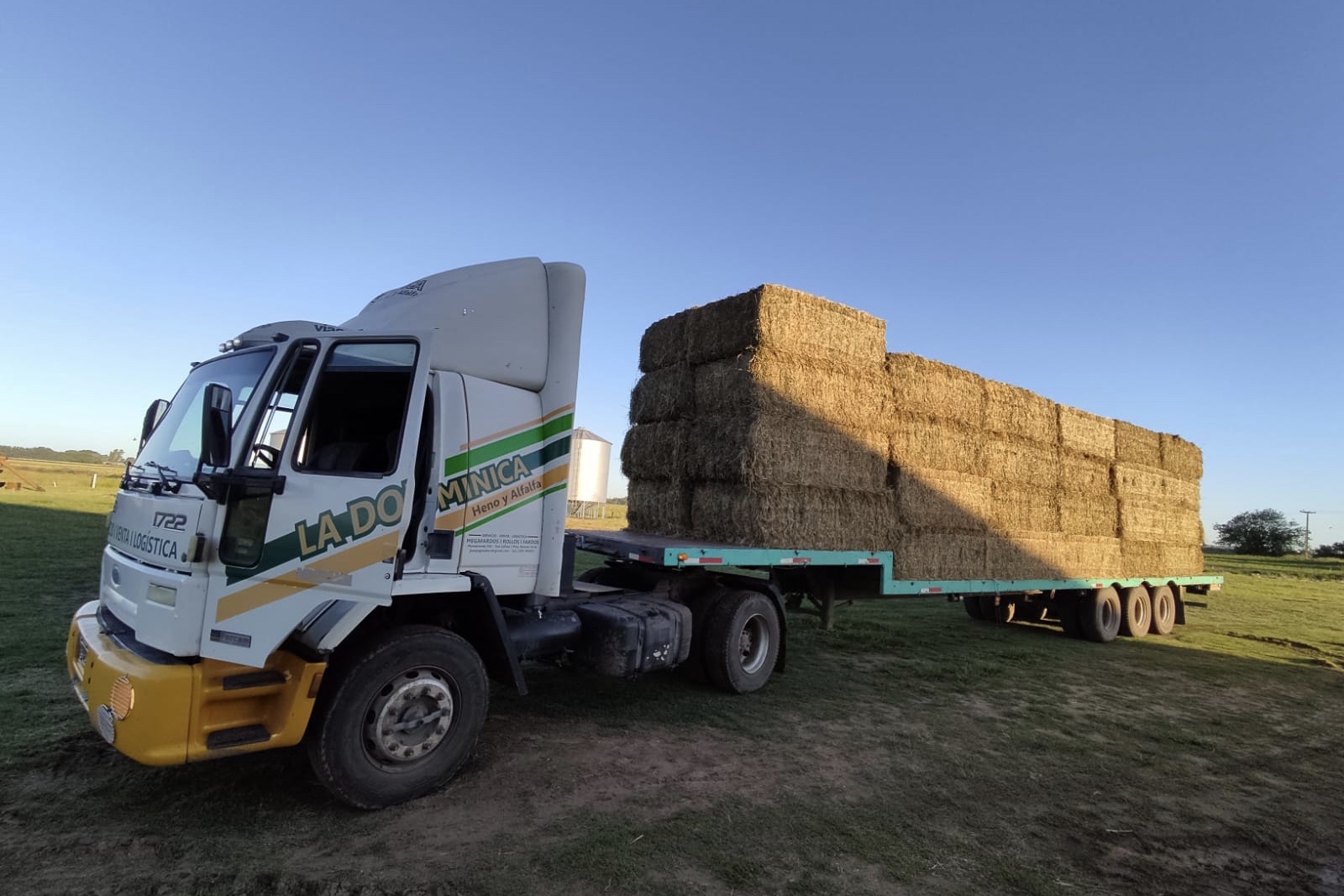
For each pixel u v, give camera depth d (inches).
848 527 281.9
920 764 191.0
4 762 149.8
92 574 392.2
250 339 152.1
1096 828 159.2
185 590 125.2
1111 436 434.9
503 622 163.3
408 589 148.1
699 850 133.1
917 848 141.6
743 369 259.3
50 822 128.2
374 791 140.7
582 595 226.5
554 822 140.9
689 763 178.5
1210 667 363.9
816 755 191.5
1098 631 416.8
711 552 231.6
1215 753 219.0
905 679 288.5
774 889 121.2
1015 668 327.9
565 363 183.6
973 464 338.3
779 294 263.9
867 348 295.4
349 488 140.4
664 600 236.8
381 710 142.4
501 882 117.3
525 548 175.9
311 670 133.4
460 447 161.8
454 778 160.4
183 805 138.9
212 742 125.9
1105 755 210.4
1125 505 436.5
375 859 123.0
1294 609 682.8
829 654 331.9
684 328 294.8
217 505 128.3
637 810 149.2
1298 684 334.3
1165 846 152.4
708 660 242.2
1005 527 354.0
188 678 124.2
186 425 151.4
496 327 173.8
